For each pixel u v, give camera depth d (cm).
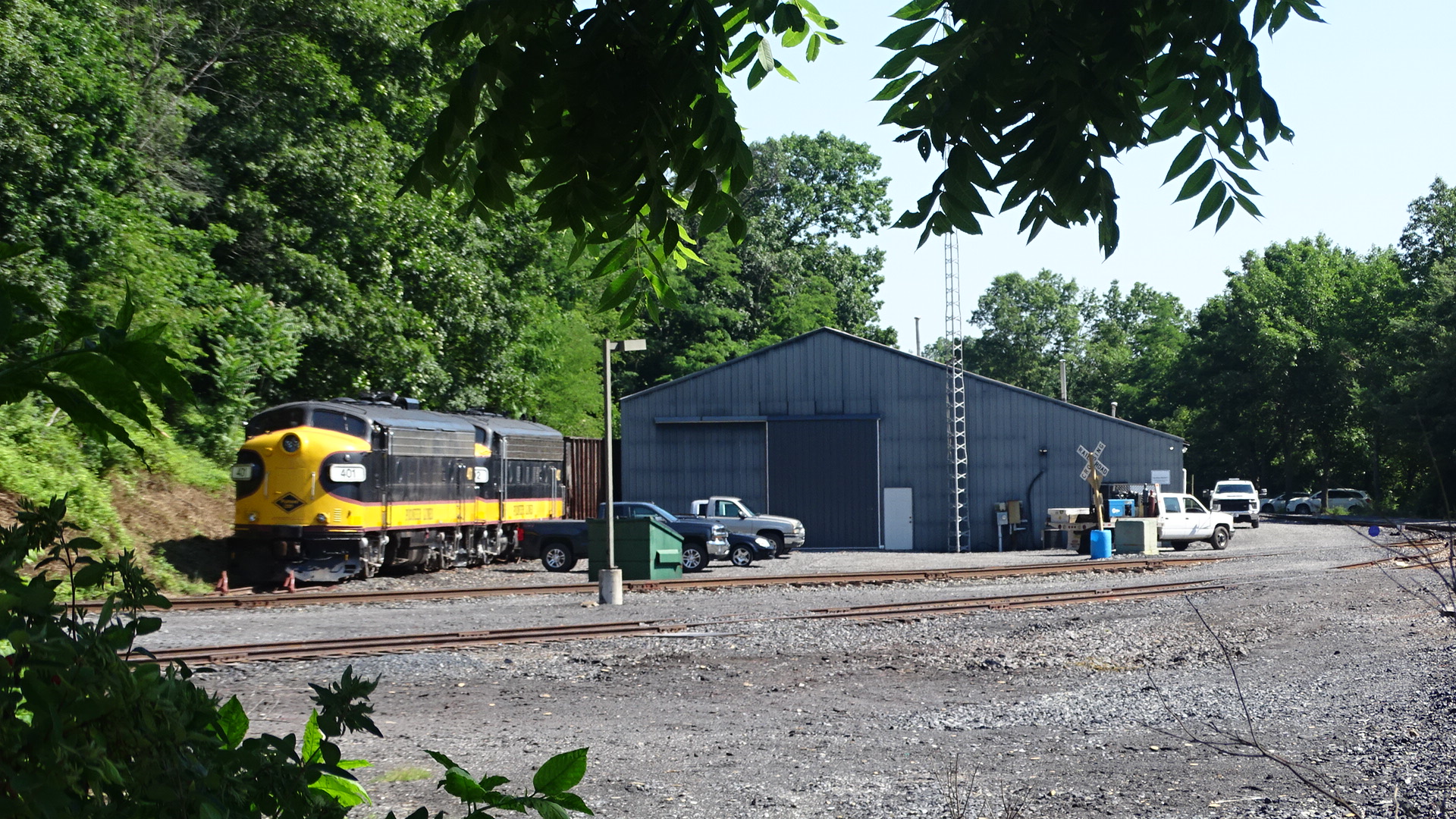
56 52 2233
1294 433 7900
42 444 2108
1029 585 2247
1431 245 7575
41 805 116
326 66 2981
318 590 2297
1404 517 4884
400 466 2581
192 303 2653
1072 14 282
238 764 152
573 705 1091
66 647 127
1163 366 9912
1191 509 3659
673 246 315
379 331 3144
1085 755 842
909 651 1393
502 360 3775
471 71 284
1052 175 294
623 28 282
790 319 6631
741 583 2267
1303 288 7725
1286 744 855
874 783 766
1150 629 1540
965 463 4147
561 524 2873
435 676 1250
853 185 7456
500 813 691
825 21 358
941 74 303
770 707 1070
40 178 2141
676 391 4256
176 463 2589
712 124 293
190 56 2884
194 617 1783
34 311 148
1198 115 308
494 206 304
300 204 3112
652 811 700
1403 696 1016
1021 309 11469
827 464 4197
